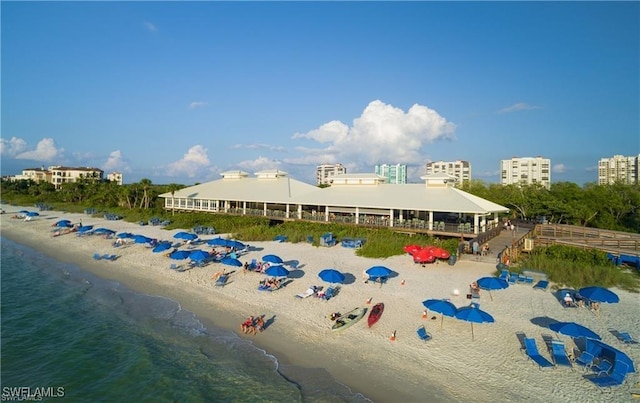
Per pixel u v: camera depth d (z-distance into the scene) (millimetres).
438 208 38750
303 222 47375
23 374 16109
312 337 18328
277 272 23781
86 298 24844
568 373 14789
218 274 28344
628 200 56156
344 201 46125
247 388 14508
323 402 13516
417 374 15000
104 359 17203
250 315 21109
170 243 35750
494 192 68125
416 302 22000
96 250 38531
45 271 31469
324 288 24609
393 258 31859
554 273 26328
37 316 22047
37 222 59625
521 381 14344
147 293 25422
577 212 54000
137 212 65500
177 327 20047
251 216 52219
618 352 14492
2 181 137125
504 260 29156
